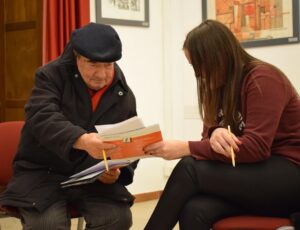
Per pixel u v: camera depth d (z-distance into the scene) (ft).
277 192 4.84
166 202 4.93
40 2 11.59
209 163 4.95
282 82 5.20
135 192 13.52
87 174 5.19
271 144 5.08
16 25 12.15
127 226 5.89
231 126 5.38
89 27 5.86
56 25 11.38
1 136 6.86
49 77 5.98
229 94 5.31
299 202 4.96
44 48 11.34
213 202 4.90
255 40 12.49
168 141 5.14
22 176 5.88
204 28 5.33
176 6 13.93
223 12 13.16
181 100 14.12
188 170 4.93
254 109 5.05
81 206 5.91
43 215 5.46
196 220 4.77
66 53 6.22
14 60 12.27
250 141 4.86
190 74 14.01
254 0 12.45
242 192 4.84
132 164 6.17
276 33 12.06
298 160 5.10
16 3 12.12
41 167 5.97
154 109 13.88
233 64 5.31
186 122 14.10
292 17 11.74
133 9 13.32
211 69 5.26
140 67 13.53
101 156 5.09
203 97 5.58
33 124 5.60
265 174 4.86
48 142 5.43
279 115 5.04
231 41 5.32
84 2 11.73
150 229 4.93
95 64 5.72
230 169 4.87
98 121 6.03
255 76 5.17
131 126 4.90
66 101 5.95
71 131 5.26
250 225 4.73
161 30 13.97
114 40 5.78
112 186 6.03
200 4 13.67
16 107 12.31
